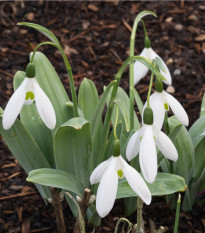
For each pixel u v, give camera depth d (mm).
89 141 416
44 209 513
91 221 479
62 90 468
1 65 751
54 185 405
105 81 726
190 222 500
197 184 484
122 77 736
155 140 354
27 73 370
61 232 470
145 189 344
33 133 467
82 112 468
